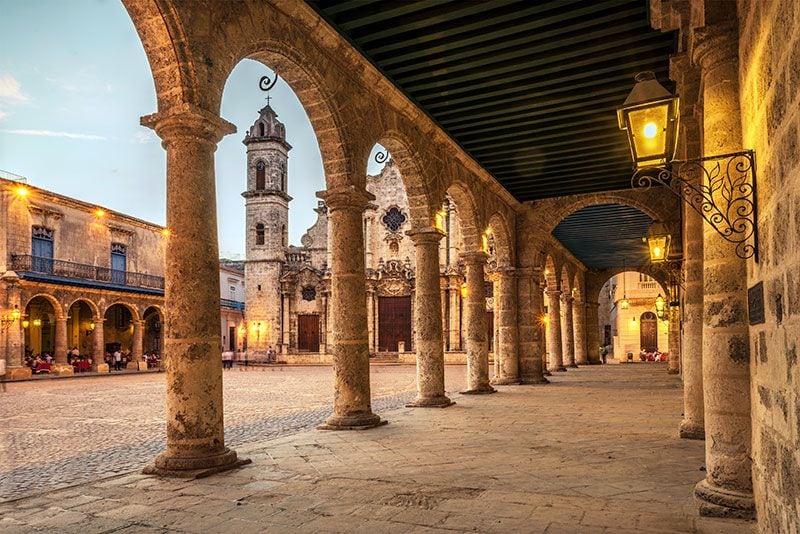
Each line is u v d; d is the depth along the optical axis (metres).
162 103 6.25
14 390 20.25
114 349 37.06
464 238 14.74
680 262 15.45
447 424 9.43
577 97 10.20
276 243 43.91
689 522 4.39
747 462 4.50
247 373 31.06
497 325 17.72
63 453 8.17
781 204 3.19
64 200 33.06
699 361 7.96
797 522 2.93
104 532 4.33
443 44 8.50
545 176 15.26
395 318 43.09
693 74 6.38
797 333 2.88
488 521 4.48
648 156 4.74
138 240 38.97
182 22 6.07
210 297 6.31
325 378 26.17
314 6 7.68
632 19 7.95
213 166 6.48
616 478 5.80
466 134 12.09
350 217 9.28
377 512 4.74
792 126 2.89
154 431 10.27
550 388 16.02
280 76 8.34
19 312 28.08
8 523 4.57
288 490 5.42
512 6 7.69
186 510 4.84
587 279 33.12
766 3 3.47
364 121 9.49
